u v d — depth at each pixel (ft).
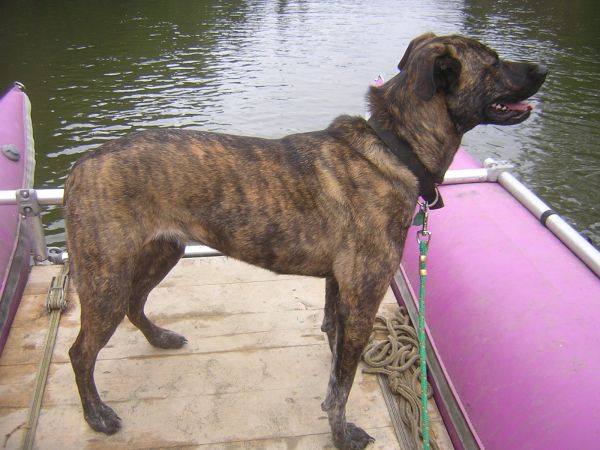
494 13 59.67
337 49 43.42
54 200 11.11
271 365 9.53
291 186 7.79
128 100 31.17
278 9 63.26
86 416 8.16
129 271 7.66
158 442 8.11
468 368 8.38
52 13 57.47
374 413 8.71
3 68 37.06
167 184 7.63
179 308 10.78
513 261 9.13
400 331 10.13
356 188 7.63
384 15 59.26
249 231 7.90
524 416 7.21
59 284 10.87
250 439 8.21
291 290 11.35
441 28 51.39
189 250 12.07
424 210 8.16
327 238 7.84
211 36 47.91
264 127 27.96
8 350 9.62
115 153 7.57
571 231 9.39
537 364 7.47
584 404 6.73
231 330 10.28
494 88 7.71
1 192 11.00
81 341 7.91
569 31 49.98
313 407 8.75
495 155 26.63
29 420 8.28
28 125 15.66
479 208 10.69
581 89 34.81
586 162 26.17
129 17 56.03
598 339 7.40
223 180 7.75
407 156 7.64
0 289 9.95
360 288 7.70
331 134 8.04
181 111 29.60
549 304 8.09
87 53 41.19
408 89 7.66
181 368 9.43
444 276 9.83
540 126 29.89
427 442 7.33
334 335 9.36
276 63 39.22
